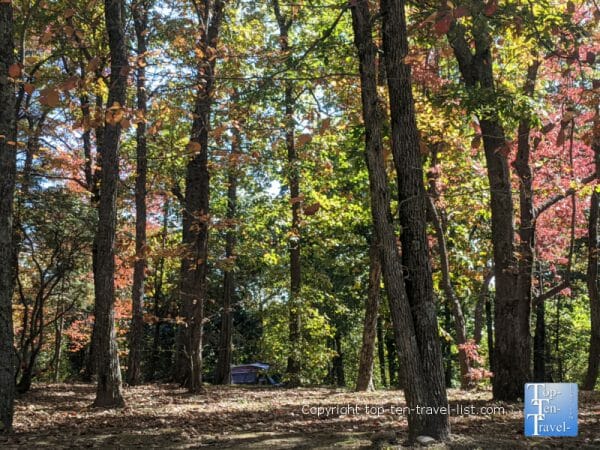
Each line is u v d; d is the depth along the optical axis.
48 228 14.05
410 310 6.52
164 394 15.25
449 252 18.69
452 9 5.43
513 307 11.55
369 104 6.84
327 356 20.48
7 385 8.38
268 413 10.85
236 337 30.34
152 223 24.27
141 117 6.62
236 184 20.30
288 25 17.48
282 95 14.55
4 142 8.58
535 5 8.06
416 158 6.76
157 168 16.95
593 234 16.27
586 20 10.77
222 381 21.86
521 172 12.49
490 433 7.79
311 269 22.52
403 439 6.85
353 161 11.74
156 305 28.84
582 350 32.34
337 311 22.64
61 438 8.01
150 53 11.73
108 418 10.15
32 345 14.88
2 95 8.65
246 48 16.05
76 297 17.36
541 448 6.64
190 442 7.62
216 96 12.38
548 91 13.74
